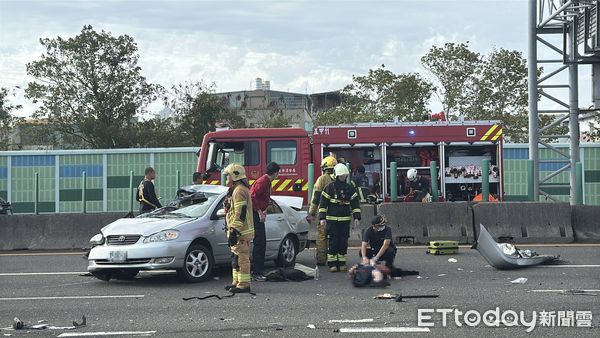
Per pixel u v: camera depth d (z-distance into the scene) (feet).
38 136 144.77
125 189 101.45
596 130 126.93
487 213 53.06
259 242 37.50
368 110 134.21
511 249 40.63
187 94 152.05
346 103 139.13
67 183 102.27
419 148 61.00
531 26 64.13
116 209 101.35
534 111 64.23
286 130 61.41
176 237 36.42
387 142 60.70
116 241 36.40
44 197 102.17
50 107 140.36
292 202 45.37
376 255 36.94
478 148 60.90
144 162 101.71
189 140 149.48
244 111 190.49
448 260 43.78
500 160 60.49
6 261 47.83
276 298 31.96
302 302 30.86
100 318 28.04
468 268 40.57
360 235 53.52
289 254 42.73
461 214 53.36
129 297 32.96
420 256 45.96
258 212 37.45
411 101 130.82
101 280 38.70
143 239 35.99
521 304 29.53
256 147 61.41
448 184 60.64
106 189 101.55
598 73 64.23
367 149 61.05
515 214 53.01
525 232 52.60
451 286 34.53
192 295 33.35
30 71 140.05
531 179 62.49
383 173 60.80
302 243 43.78
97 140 141.90
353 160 61.11
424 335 24.31
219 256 38.45
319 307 29.63
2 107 145.07
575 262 42.27
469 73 130.62
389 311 28.48
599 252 46.73
